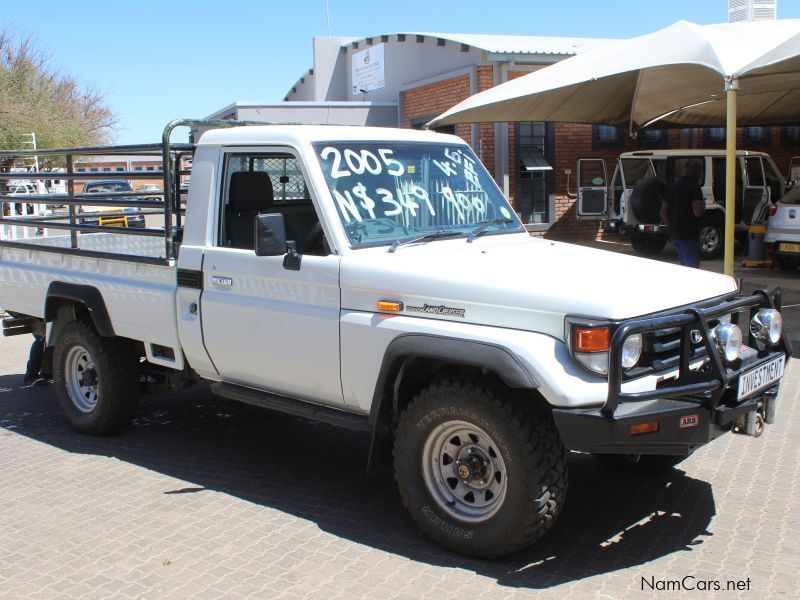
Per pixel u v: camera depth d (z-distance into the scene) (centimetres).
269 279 463
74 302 600
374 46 2062
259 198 507
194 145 512
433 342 389
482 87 1675
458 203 500
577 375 362
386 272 416
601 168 1744
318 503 476
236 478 519
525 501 371
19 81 3231
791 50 830
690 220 1077
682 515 448
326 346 438
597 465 530
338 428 625
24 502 481
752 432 407
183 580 382
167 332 525
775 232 1341
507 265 423
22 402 705
